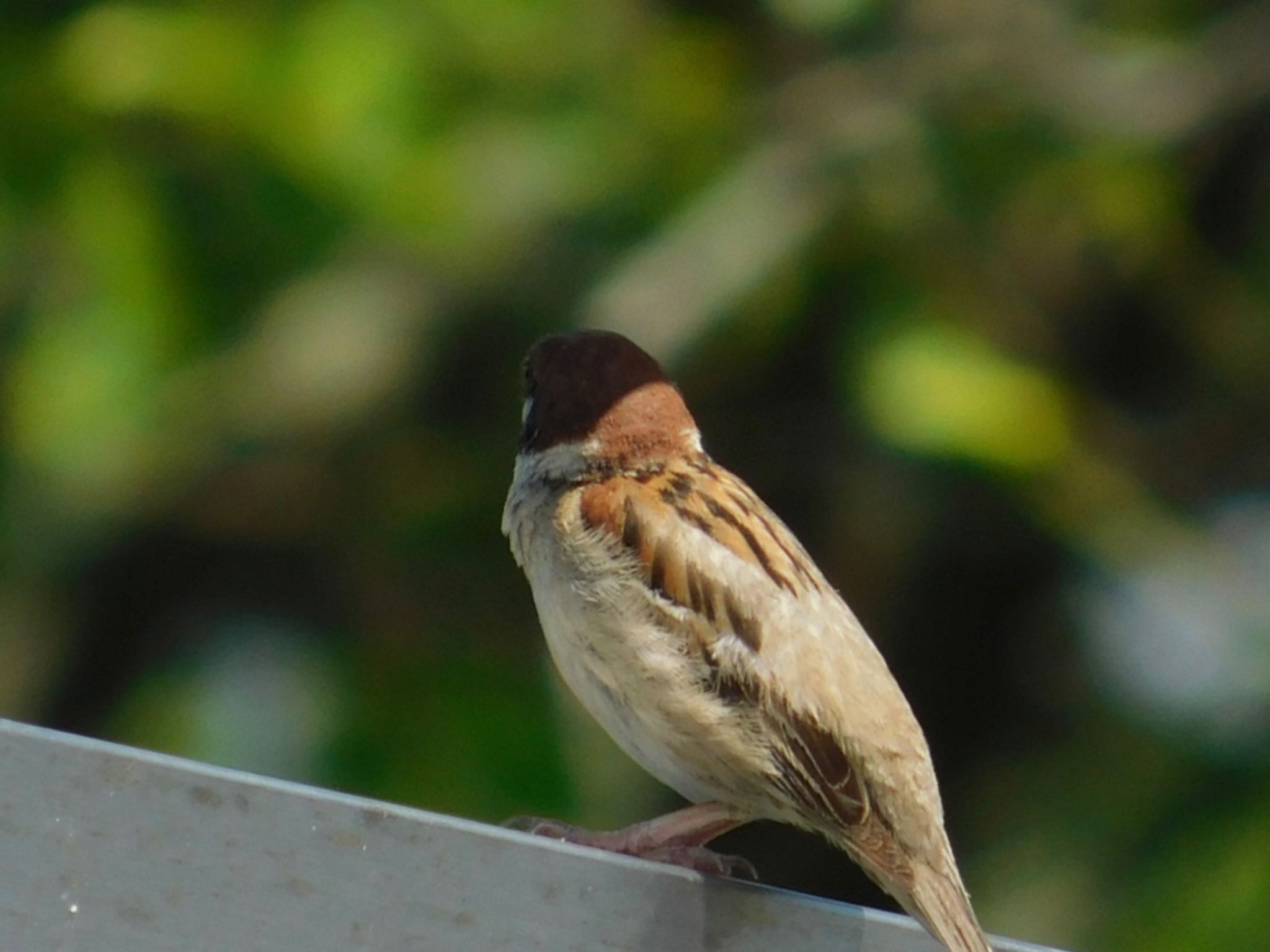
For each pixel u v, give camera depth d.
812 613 7.23
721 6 13.47
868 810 7.01
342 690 12.02
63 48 11.34
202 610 12.77
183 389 11.45
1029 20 13.52
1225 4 14.00
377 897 5.68
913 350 11.94
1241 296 13.60
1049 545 13.19
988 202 13.02
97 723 13.07
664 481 7.55
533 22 12.32
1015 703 13.49
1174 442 13.37
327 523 12.73
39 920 5.62
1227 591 12.27
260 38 11.52
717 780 7.25
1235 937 10.76
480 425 12.83
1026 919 11.52
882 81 13.30
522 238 12.45
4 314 11.69
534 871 5.77
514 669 11.94
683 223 12.59
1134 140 13.35
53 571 12.34
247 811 5.67
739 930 5.91
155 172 11.35
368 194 11.55
